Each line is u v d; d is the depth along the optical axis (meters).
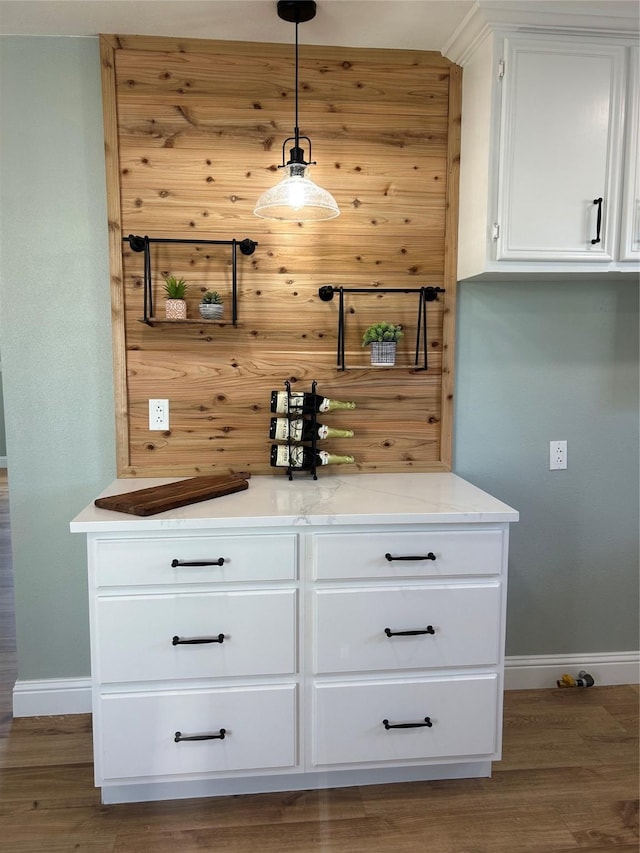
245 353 2.15
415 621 1.76
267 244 2.11
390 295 2.18
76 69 2.00
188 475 2.16
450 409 2.23
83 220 2.05
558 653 2.42
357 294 2.17
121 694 1.69
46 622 2.18
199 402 2.15
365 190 2.13
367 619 1.74
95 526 1.62
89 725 2.15
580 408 2.31
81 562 2.18
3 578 3.59
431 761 1.82
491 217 1.89
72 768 1.92
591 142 1.88
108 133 2.00
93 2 1.77
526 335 2.26
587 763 1.96
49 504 2.15
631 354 2.32
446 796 1.82
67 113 2.01
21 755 1.98
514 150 1.86
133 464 2.14
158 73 2.01
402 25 1.90
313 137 2.09
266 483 2.07
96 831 1.67
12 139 2.00
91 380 2.12
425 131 2.13
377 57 2.07
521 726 2.15
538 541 2.36
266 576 1.69
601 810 1.76
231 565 1.68
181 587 1.68
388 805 1.78
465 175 2.09
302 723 1.76
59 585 2.18
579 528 2.37
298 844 1.63
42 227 2.04
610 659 2.43
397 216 2.15
